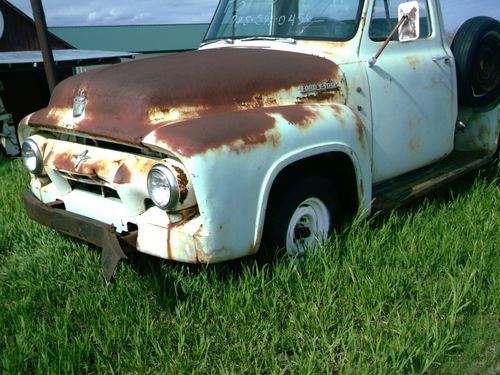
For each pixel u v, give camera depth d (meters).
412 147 4.20
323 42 3.89
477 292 3.11
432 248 3.55
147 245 2.91
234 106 3.19
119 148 3.12
